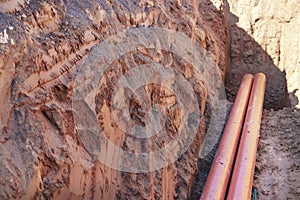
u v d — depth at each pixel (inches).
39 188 107.2
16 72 112.9
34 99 116.5
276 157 262.1
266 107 376.2
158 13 250.5
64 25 145.6
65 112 127.0
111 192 148.9
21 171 102.4
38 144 111.0
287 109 335.6
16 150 105.3
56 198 114.7
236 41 384.8
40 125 114.9
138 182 161.5
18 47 114.0
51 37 133.6
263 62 382.3
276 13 372.8
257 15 377.4
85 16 159.2
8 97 109.0
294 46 366.0
